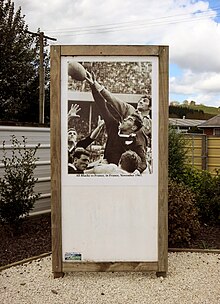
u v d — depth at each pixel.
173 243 6.49
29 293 4.54
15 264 5.54
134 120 4.83
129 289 4.65
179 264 5.61
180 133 10.69
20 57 22.19
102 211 4.89
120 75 4.80
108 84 4.81
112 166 4.86
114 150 4.85
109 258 4.92
